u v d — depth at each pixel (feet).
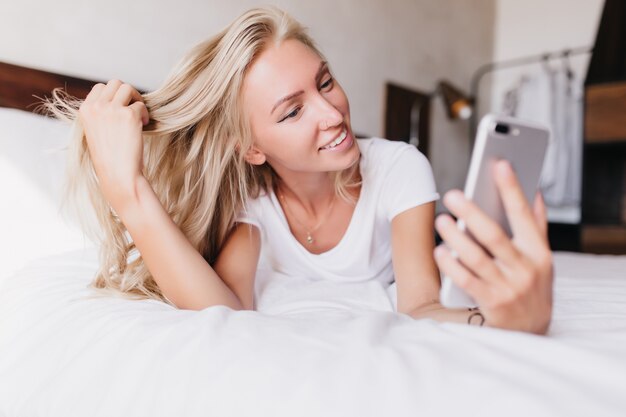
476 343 1.66
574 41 12.64
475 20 12.77
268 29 3.12
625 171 10.94
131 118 2.90
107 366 2.02
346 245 3.72
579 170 11.64
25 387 2.21
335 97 3.14
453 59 12.00
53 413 1.99
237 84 3.11
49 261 3.67
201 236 3.47
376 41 9.59
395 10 10.04
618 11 10.64
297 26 3.18
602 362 1.47
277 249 3.89
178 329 2.10
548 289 1.61
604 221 10.93
